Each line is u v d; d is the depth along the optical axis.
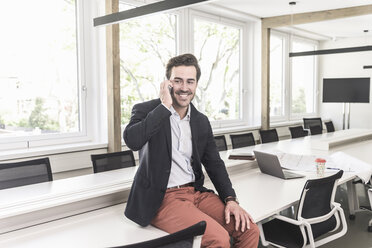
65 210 1.84
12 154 3.51
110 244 1.54
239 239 1.69
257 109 7.25
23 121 3.92
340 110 9.16
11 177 2.43
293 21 6.56
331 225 2.36
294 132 5.86
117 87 4.33
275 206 2.07
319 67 9.41
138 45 5.11
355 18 6.69
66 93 4.32
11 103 3.81
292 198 2.23
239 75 7.18
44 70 4.09
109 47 4.26
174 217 1.65
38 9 4.00
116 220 1.83
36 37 3.99
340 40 9.02
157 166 1.69
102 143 4.34
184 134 1.82
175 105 1.77
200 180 1.91
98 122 4.54
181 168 1.83
